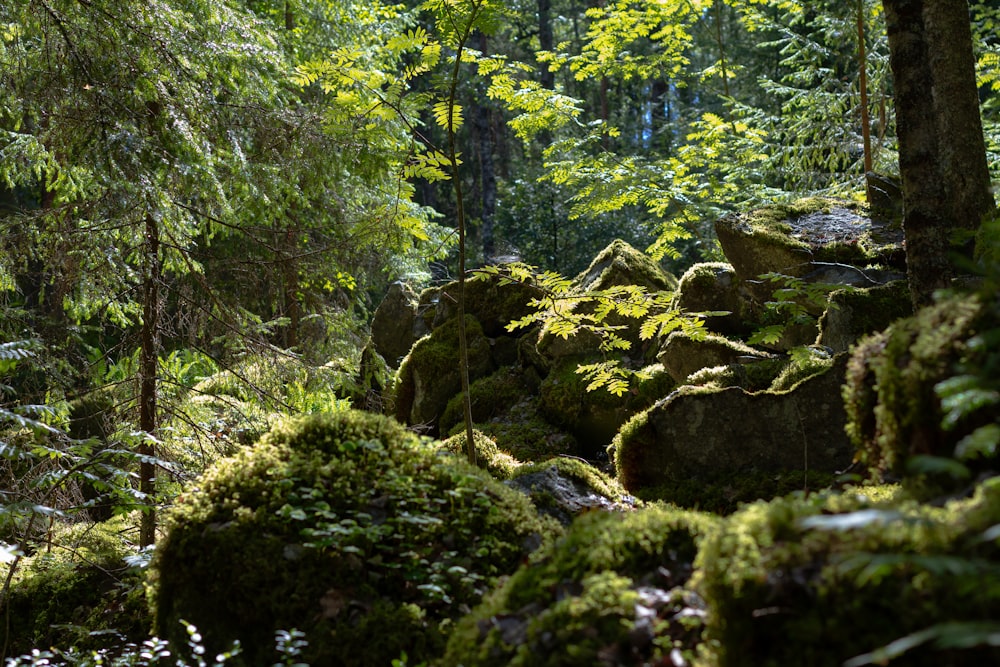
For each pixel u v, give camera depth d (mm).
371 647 3205
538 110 8414
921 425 2553
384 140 6578
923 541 2012
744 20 10992
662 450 5418
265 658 3342
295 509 3525
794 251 6480
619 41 10484
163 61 5664
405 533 3625
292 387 6641
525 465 4754
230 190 6285
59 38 5645
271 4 11672
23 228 5805
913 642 1541
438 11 5098
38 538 5609
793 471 5062
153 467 5602
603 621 2455
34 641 4703
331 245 6520
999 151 8805
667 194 8438
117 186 5215
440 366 8281
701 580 2365
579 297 5262
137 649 4281
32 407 4547
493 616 2766
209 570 3539
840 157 10102
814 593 2064
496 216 18609
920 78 4305
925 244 4297
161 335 6121
